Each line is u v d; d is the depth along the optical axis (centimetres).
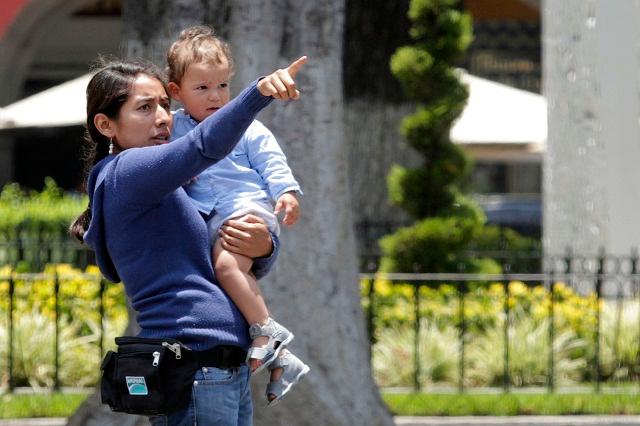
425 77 3338
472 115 4366
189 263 945
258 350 951
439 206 3434
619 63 3475
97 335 2416
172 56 1025
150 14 1653
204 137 903
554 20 3784
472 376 2469
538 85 7238
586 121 3578
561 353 2511
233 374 948
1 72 5328
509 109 4400
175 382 924
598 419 2102
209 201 983
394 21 4281
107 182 942
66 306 2536
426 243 3319
